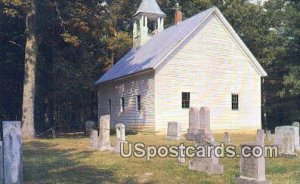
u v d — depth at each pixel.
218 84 33.62
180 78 32.25
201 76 33.03
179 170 14.20
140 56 37.94
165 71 31.77
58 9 33.34
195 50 32.91
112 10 44.69
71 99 47.69
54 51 41.75
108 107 42.22
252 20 47.91
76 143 25.09
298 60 42.25
